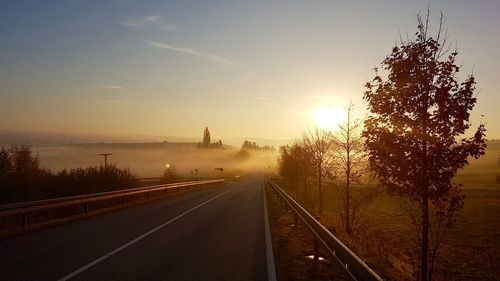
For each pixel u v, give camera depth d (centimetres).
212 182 6194
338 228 1641
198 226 1606
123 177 3197
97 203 2617
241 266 920
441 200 868
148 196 3092
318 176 2434
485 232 2420
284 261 976
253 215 2048
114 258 990
